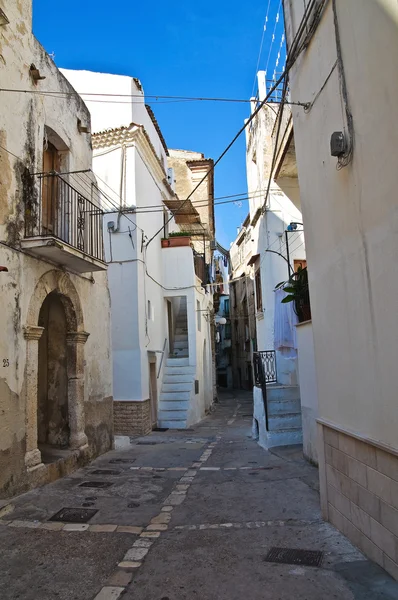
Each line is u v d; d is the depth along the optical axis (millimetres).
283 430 10164
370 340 3881
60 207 8672
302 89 5441
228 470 7973
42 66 7926
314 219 5160
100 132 14141
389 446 3553
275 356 13227
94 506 5809
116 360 13828
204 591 3506
